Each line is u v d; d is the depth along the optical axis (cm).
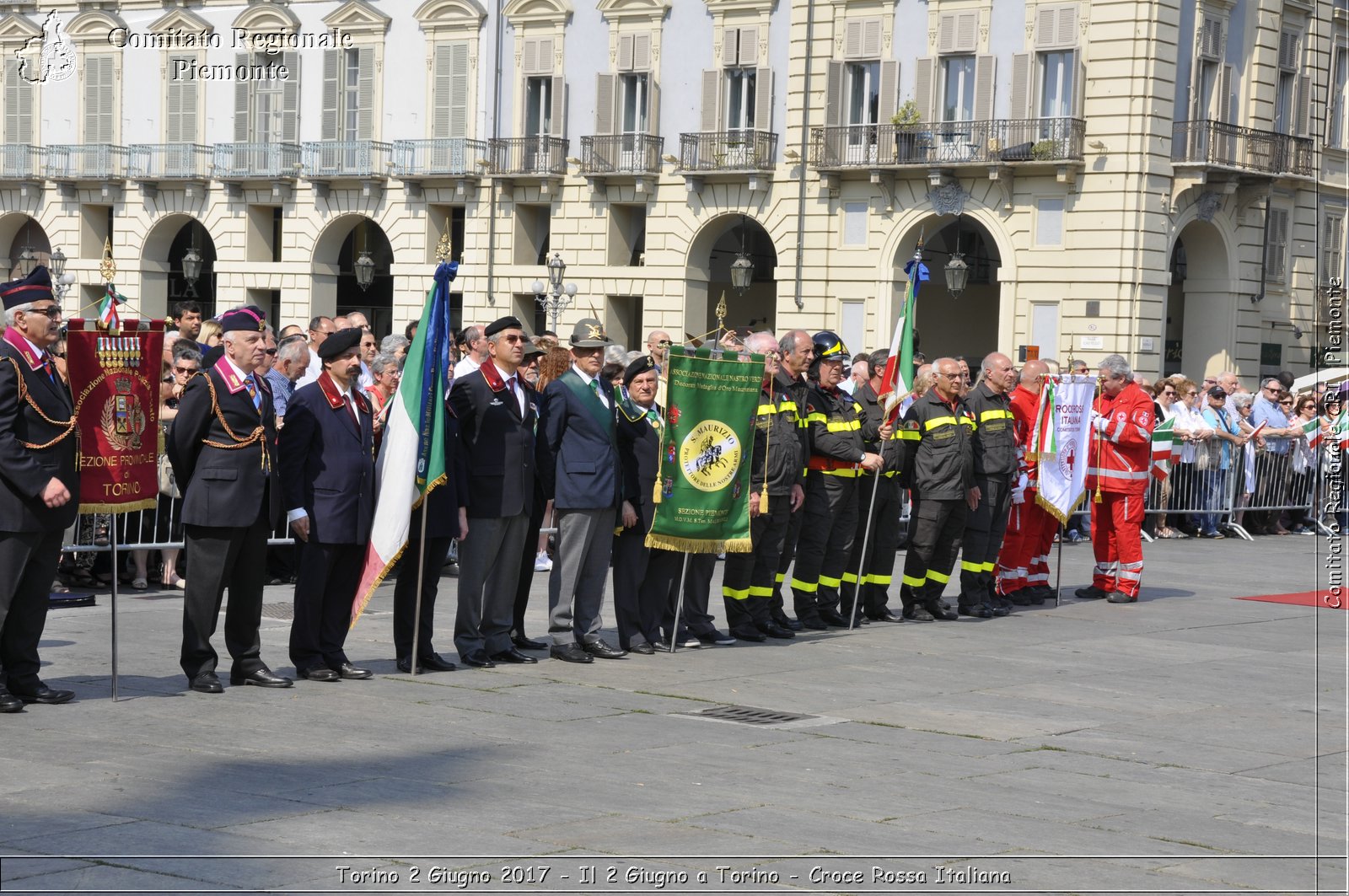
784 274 3853
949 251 4156
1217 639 1391
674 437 1183
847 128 3741
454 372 1302
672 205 3984
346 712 959
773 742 917
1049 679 1162
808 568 1362
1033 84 3531
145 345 998
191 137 4459
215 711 952
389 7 4269
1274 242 3744
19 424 933
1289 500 2498
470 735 905
